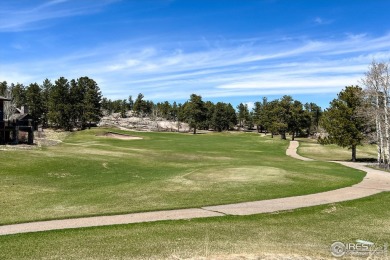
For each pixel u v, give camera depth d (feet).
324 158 198.49
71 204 66.44
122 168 123.13
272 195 76.89
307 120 374.43
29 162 119.75
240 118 602.44
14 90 454.40
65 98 412.36
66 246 39.99
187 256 35.81
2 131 185.88
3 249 38.78
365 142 176.76
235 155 189.67
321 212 60.95
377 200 71.82
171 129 537.24
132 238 43.65
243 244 41.24
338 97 181.37
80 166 122.31
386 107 154.81
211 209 62.85
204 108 494.59
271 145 262.88
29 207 63.67
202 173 107.34
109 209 62.28
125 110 645.10
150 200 70.44
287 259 35.06
